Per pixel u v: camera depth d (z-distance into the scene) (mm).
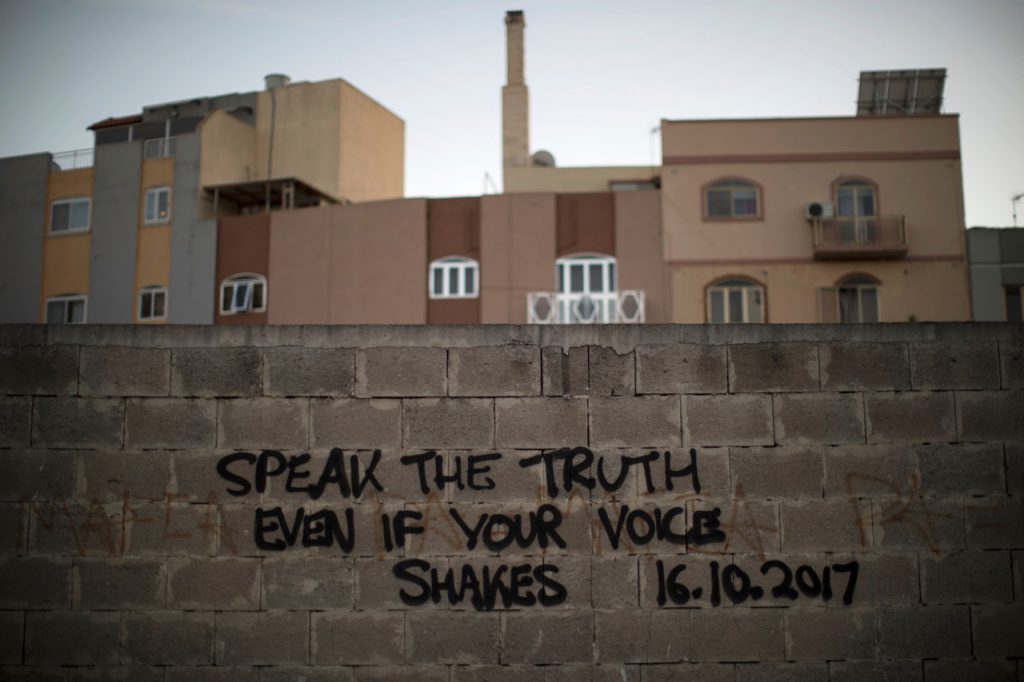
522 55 33625
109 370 6230
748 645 6004
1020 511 6125
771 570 6062
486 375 6199
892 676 5992
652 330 6254
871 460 6152
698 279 26062
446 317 26516
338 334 6242
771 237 26141
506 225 26703
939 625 6031
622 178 31562
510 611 6012
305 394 6195
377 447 6141
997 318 25453
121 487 6145
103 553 6094
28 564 6094
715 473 6141
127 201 30188
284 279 27969
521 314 26219
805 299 25828
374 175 36250
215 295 28625
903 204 26172
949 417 6191
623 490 6117
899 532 6098
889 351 6242
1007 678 5988
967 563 6078
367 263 27297
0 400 6207
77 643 6035
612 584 6039
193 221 29359
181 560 6074
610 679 5973
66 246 30531
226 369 6227
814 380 6215
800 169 26406
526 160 32844
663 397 6191
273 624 6008
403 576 6039
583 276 26406
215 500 6117
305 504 6098
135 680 5992
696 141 26672
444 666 5973
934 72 28781
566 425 6164
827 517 6105
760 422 6180
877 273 25859
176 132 33156
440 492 6105
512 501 6098
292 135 34125
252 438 6168
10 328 6258
